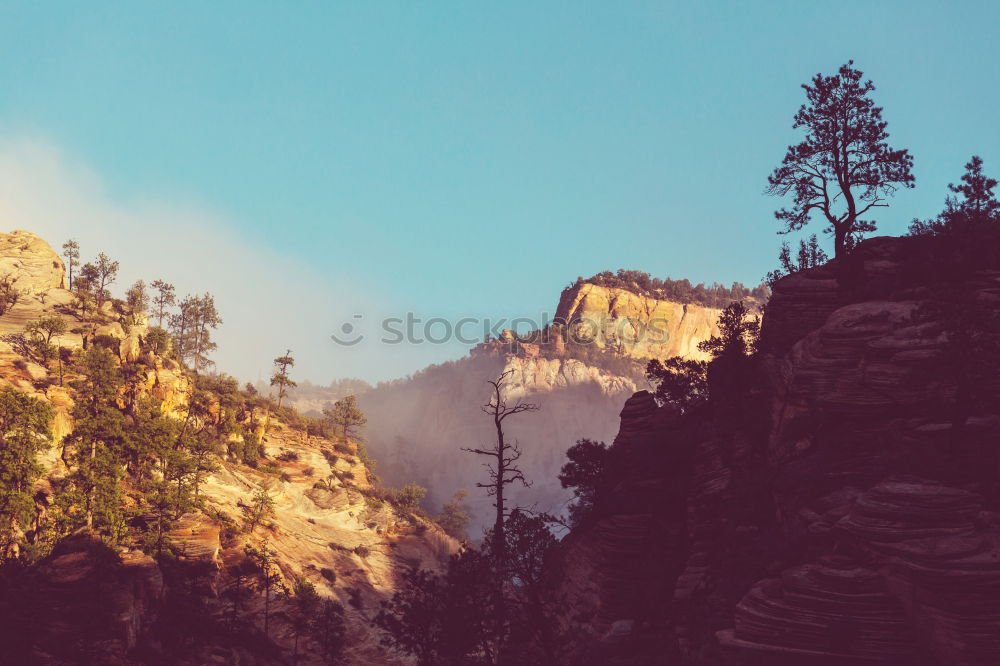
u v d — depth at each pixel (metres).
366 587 161.12
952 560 30.45
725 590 41.09
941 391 38.56
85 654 92.50
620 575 48.94
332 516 182.50
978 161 45.59
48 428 116.44
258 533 152.62
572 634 45.56
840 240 57.50
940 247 44.06
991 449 36.28
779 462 44.34
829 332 42.75
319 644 129.38
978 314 37.22
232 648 113.12
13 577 99.50
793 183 59.09
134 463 134.88
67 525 110.00
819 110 57.94
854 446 40.22
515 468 42.53
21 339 162.25
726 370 53.88
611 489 56.84
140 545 118.75
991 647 29.52
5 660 86.50
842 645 32.72
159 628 107.25
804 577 34.00
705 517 47.56
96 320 188.75
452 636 41.38
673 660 41.53
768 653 33.78
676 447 52.41
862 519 33.22
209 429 183.25
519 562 41.44
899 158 56.31
